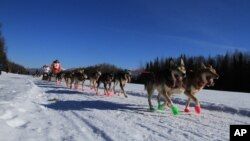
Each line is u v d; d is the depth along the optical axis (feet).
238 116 39.34
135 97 62.08
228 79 201.05
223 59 217.97
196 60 221.05
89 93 69.67
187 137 24.76
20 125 26.61
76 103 45.68
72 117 32.37
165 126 29.17
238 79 197.06
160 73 39.55
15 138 21.56
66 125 27.66
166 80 38.29
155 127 28.48
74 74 85.87
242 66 199.72
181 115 37.04
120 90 82.17
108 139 23.03
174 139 23.90
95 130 25.96
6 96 46.24
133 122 30.76
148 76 41.06
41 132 24.14
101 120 31.01
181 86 38.83
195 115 37.52
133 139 23.34
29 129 24.95
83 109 39.17
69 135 23.67
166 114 37.32
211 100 58.34
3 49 199.93
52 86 93.04
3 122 25.59
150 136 24.66
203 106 47.96
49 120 29.84
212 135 25.68
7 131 23.07
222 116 37.68
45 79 153.89
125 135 24.50
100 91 78.28
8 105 34.30
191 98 39.11
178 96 62.39
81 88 91.15
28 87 72.69
